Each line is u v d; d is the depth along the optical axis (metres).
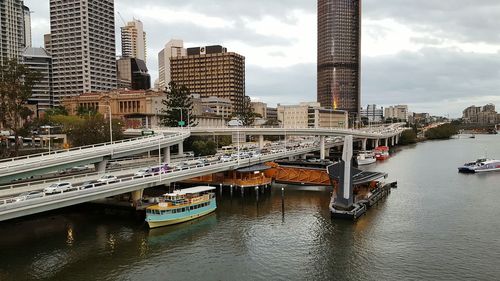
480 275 53.66
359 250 62.75
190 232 71.62
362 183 94.81
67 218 78.38
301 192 105.75
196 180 107.44
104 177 84.56
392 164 165.38
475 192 105.12
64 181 80.44
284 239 68.06
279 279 53.03
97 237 68.00
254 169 105.75
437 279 52.59
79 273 54.31
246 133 171.88
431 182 120.38
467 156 195.50
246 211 86.38
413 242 66.19
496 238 68.00
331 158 186.50
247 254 61.53
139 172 90.00
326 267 56.62
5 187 74.56
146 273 54.66
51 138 161.50
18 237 67.56
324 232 71.44
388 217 80.69
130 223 75.62
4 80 114.69
